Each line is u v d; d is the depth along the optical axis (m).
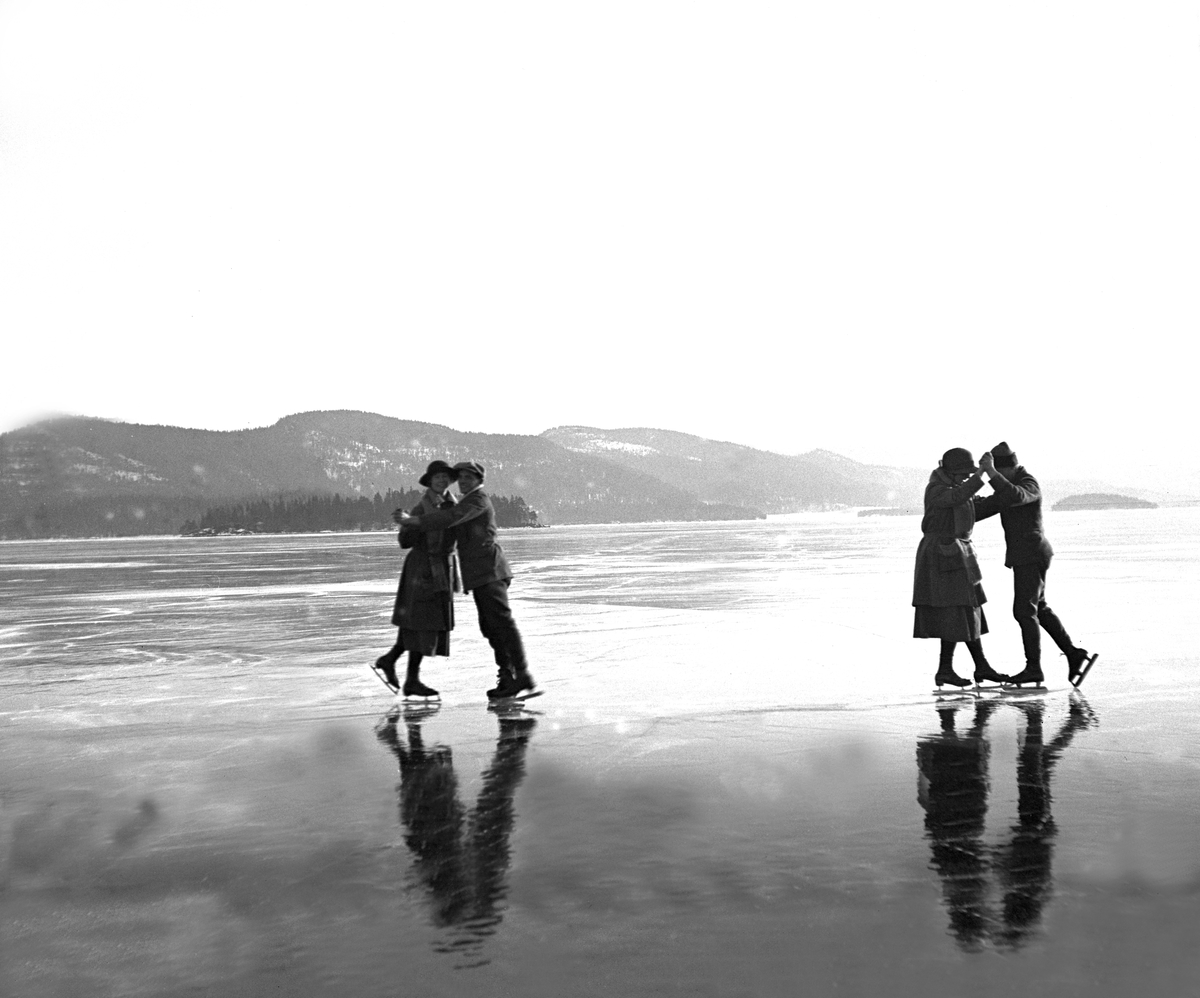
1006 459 9.32
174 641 14.00
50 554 85.44
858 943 3.57
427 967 3.45
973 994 3.17
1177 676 9.69
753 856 4.53
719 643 12.70
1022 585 9.12
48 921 3.93
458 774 6.25
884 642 12.70
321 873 4.43
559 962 3.46
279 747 7.16
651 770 6.22
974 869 4.32
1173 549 40.41
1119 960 3.41
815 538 82.94
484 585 8.93
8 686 10.16
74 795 5.86
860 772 6.08
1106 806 5.26
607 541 88.88
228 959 3.55
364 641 13.79
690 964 3.42
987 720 7.67
